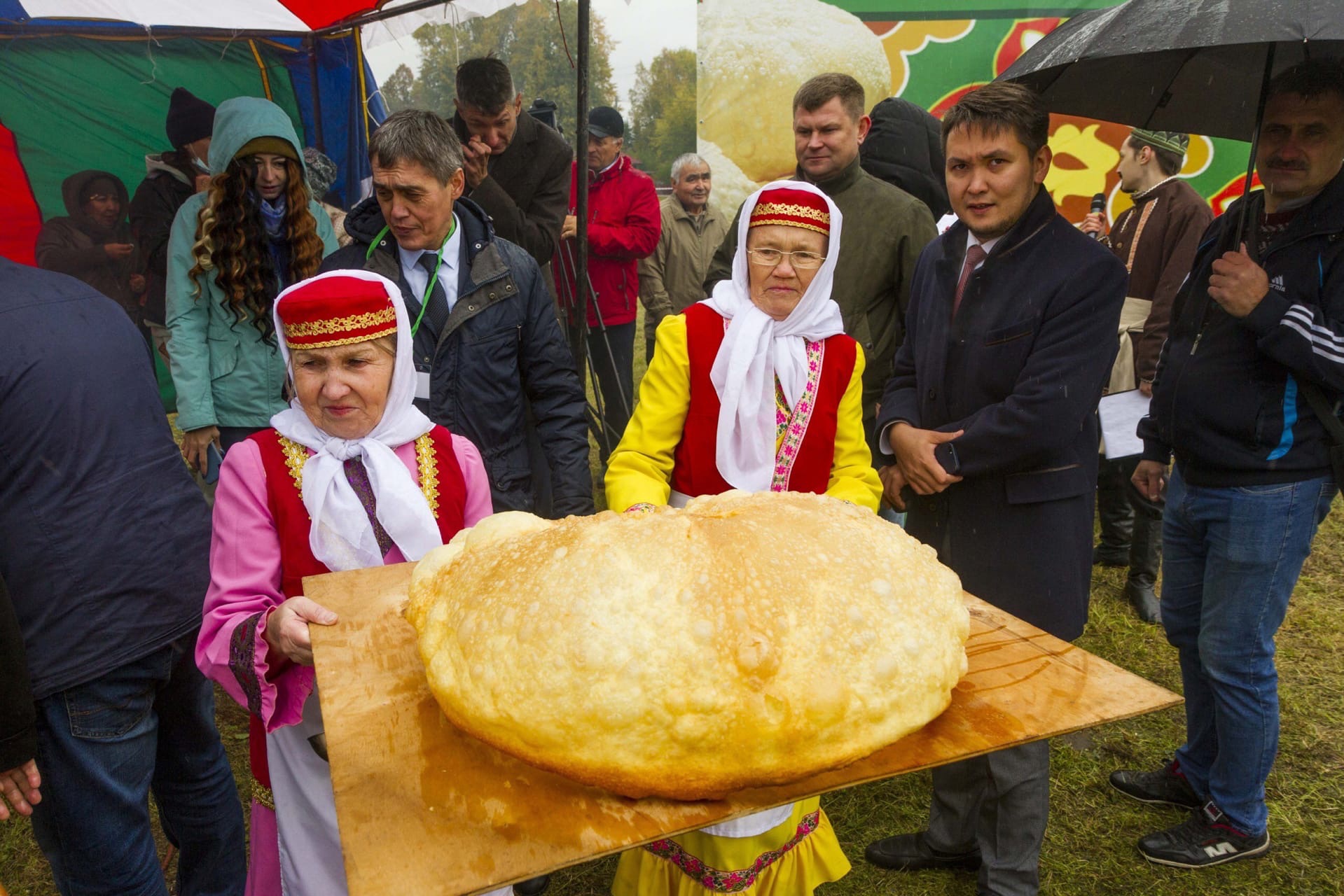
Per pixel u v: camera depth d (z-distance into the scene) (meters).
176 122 4.21
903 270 3.29
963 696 1.18
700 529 1.13
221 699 3.62
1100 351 2.13
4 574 1.72
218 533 1.69
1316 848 2.83
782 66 5.05
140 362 1.94
